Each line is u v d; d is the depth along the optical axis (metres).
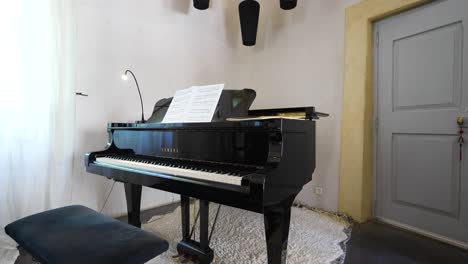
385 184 2.36
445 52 1.97
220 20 3.43
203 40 3.26
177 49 3.01
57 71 2.03
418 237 2.08
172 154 1.62
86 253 0.94
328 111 2.67
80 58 2.32
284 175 1.23
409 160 2.19
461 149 1.90
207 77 3.30
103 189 2.49
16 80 1.88
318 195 2.76
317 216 2.51
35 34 1.93
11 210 1.87
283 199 1.23
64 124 2.07
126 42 2.61
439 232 2.02
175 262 1.68
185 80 3.08
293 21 2.98
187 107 1.69
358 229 2.24
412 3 2.07
